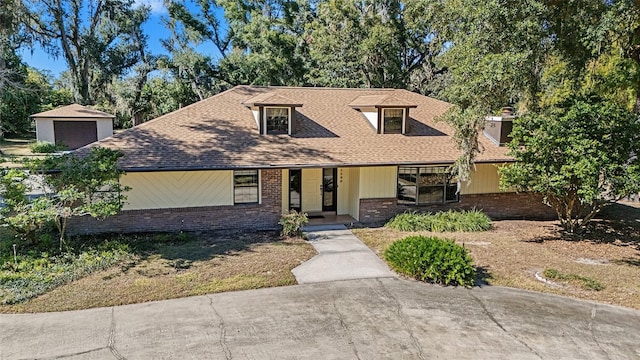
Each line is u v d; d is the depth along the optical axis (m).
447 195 15.46
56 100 39.25
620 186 11.11
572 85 12.85
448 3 13.43
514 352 6.53
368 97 17.45
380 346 6.59
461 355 6.40
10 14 23.62
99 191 10.70
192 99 30.80
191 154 12.91
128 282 8.80
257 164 12.88
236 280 9.08
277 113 14.70
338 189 15.58
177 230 12.95
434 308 8.01
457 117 12.41
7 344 6.37
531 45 10.97
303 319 7.41
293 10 33.28
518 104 14.62
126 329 6.90
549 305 8.29
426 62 32.19
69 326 6.96
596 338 7.04
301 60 30.23
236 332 6.89
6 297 7.82
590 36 10.44
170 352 6.24
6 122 31.86
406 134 15.95
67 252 10.30
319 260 10.57
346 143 14.84
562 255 11.39
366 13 30.50
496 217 16.02
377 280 9.35
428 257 9.30
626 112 11.77
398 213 14.97
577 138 11.41
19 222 10.00
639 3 10.53
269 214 13.76
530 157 12.26
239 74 29.59
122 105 33.25
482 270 10.11
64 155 11.09
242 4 32.19
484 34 11.15
